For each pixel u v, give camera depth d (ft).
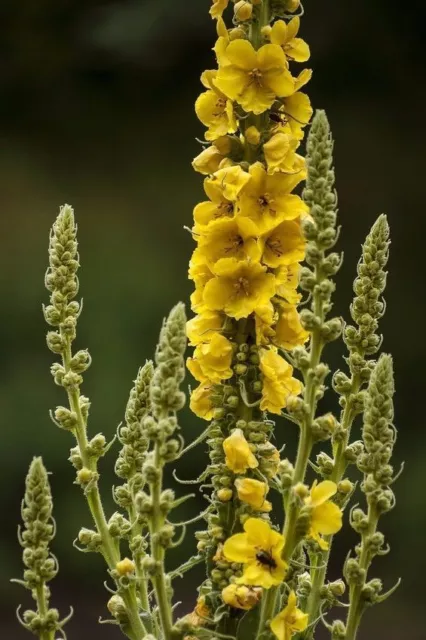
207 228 4.42
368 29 20.08
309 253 4.35
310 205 4.37
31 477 4.36
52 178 20.12
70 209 4.60
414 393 17.62
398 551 15.21
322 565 4.49
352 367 4.56
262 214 4.42
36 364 16.37
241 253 4.43
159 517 4.31
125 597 4.50
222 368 4.42
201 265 4.47
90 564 14.69
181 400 4.30
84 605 14.43
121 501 4.58
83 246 18.43
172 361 4.29
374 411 4.39
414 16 19.95
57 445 15.43
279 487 4.38
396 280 18.97
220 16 4.49
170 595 4.43
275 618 4.33
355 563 4.39
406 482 15.97
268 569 4.32
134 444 4.59
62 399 15.93
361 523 4.40
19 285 17.28
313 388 4.36
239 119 4.46
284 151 4.41
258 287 4.41
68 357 4.58
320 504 4.31
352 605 4.41
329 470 4.53
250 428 4.44
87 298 17.38
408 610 14.58
